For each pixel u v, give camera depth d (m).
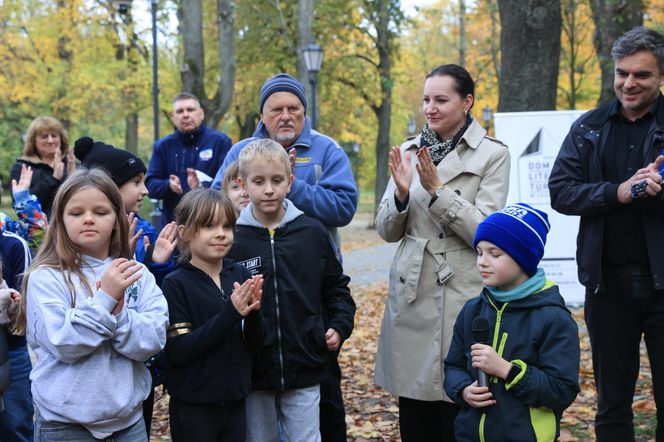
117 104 24.47
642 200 3.61
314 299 3.62
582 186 3.73
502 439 2.87
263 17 24.03
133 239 3.50
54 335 2.79
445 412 3.66
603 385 3.82
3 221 3.97
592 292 3.82
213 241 3.30
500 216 2.98
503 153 3.74
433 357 3.65
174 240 3.67
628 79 3.57
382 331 3.94
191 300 3.29
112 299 2.83
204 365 3.22
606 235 3.72
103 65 22.84
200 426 3.24
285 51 24.91
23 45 25.69
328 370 3.79
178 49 24.22
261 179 3.52
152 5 17.36
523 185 7.76
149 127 42.62
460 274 3.65
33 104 28.67
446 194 3.55
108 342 2.93
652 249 3.59
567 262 7.85
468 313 3.13
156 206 14.65
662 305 3.66
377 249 21.00
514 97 8.09
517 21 8.01
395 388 3.77
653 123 3.66
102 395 2.88
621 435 3.80
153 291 3.14
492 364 2.82
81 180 2.99
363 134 34.88
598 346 3.83
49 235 3.02
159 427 5.55
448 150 3.79
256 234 3.62
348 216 4.08
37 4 23.48
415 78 42.53
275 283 3.54
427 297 3.71
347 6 25.27
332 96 28.03
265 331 3.41
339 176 4.16
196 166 6.86
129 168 3.83
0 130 35.12
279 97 4.10
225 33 17.72
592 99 24.88
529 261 2.94
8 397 3.79
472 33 30.56
